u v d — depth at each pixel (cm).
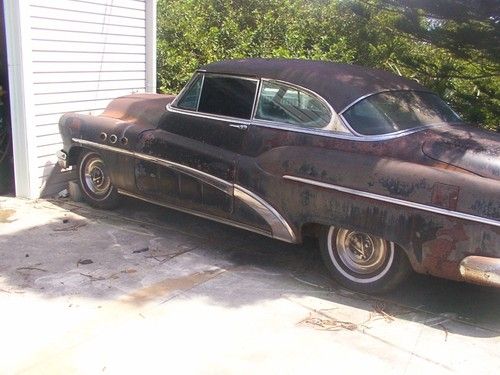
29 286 454
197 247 564
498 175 404
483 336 413
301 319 423
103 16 756
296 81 505
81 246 549
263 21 1195
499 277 396
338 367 361
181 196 564
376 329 414
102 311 418
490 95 652
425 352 386
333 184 457
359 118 471
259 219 508
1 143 714
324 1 816
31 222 609
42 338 377
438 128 487
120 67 803
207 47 1125
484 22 599
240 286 477
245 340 388
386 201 433
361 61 715
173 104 583
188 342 381
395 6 634
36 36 657
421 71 665
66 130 659
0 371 338
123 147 602
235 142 523
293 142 491
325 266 502
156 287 464
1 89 704
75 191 689
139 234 591
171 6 1179
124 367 348
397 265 449
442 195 411
